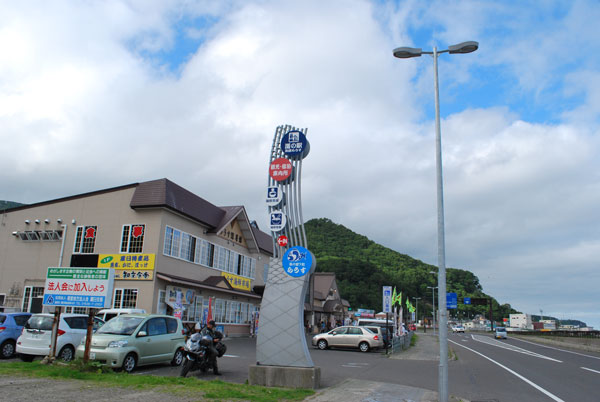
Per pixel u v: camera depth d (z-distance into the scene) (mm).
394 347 25703
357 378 13773
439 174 11164
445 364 9703
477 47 11953
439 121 11547
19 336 14352
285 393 9852
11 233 27562
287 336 11438
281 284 11844
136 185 25906
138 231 25000
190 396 8773
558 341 42000
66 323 14086
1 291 26891
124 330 13039
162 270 24703
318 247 125250
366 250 129125
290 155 12492
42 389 8789
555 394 11859
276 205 12289
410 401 9820
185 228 27438
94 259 25047
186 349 12406
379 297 90688
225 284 31016
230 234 33656
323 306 57625
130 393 8852
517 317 121812
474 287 127562
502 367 18984
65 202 27016
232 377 12836
